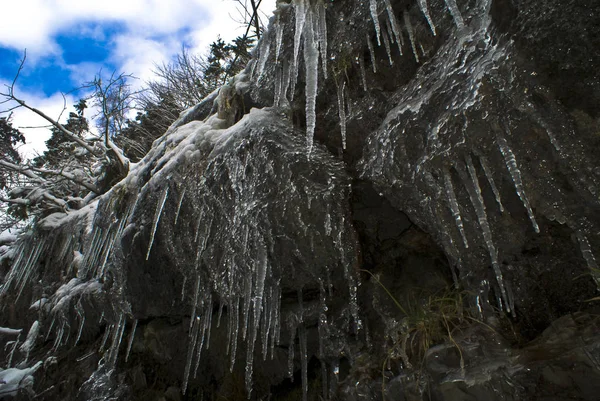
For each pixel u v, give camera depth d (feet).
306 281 7.99
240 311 9.16
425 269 6.94
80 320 14.84
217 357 10.34
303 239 7.38
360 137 7.61
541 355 4.50
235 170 8.25
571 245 5.05
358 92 7.68
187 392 10.68
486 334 5.29
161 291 11.15
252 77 10.08
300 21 6.61
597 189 4.27
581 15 4.00
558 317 5.15
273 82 9.11
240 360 9.81
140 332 12.60
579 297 5.05
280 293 8.05
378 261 7.63
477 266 5.72
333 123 8.03
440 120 5.23
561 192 4.59
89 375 13.39
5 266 21.89
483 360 4.98
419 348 5.82
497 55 4.72
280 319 8.50
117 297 12.20
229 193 8.47
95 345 14.43
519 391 4.42
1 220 28.27
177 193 9.66
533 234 5.27
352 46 7.57
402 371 5.93
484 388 4.67
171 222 9.95
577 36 4.06
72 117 26.37
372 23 7.25
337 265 7.51
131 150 29.01
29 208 20.39
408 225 7.34
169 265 10.71
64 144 22.80
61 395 13.62
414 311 6.39
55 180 21.83
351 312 7.11
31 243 18.70
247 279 7.90
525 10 4.45
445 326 5.83
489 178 4.88
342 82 7.76
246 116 8.96
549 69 4.33
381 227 7.60
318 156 7.45
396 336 6.32
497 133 4.72
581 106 4.22
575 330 4.49
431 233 6.36
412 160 5.79
